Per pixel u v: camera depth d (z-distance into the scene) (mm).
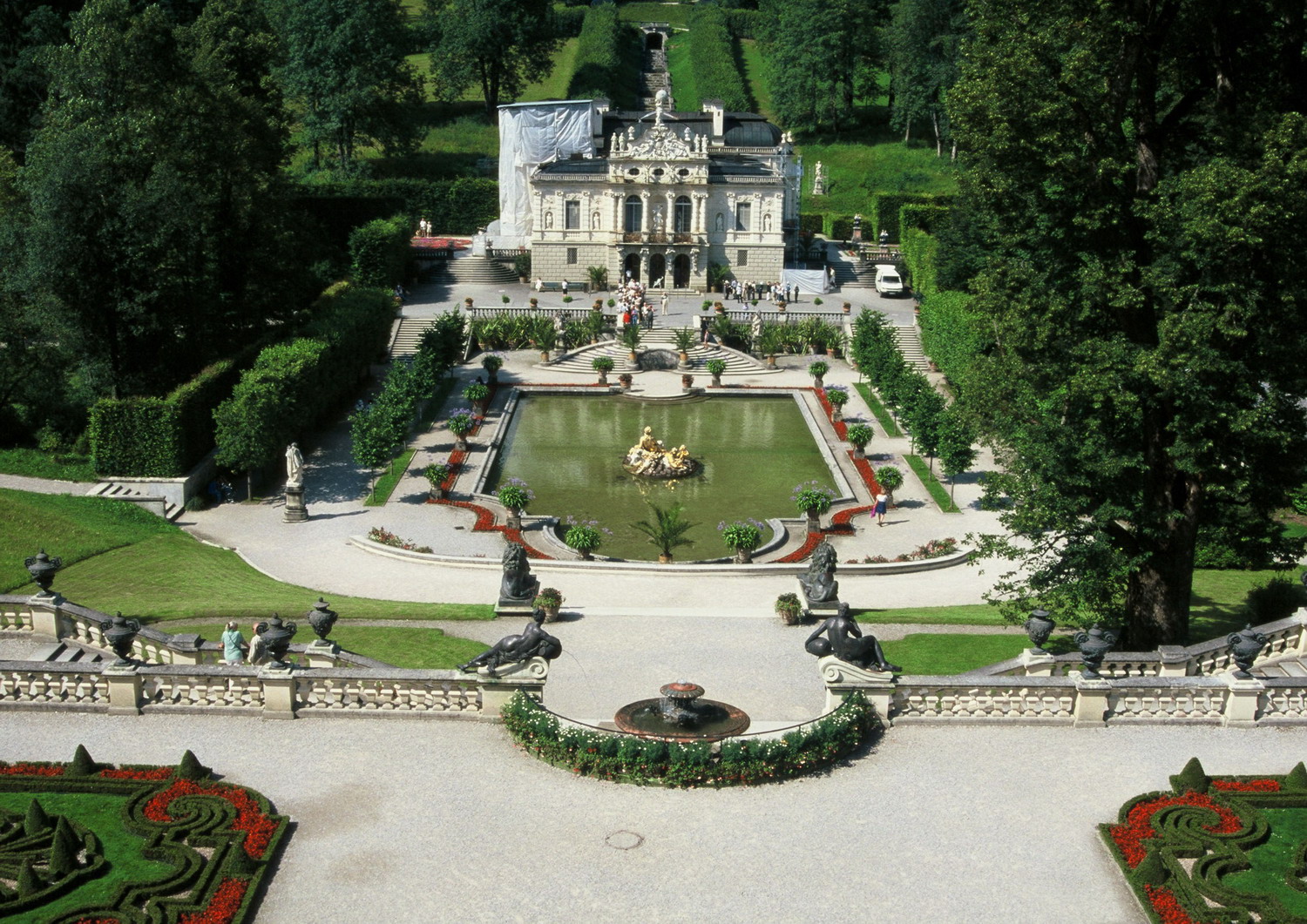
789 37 173750
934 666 43094
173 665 36281
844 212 154125
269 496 74562
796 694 39688
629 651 43781
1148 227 44000
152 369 82688
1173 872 28641
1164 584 43906
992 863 29625
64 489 69812
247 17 114000
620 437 88312
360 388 97062
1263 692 36469
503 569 54781
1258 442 42375
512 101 181000
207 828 29625
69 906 27062
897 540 67312
